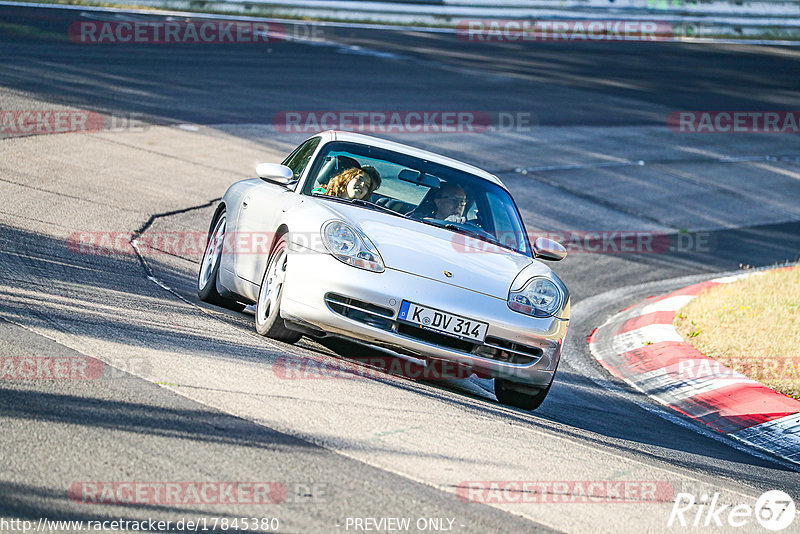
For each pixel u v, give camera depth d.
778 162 83.69
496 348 21.45
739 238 60.06
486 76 94.56
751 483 19.36
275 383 18.59
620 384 29.38
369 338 20.91
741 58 128.62
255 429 15.64
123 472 13.20
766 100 106.38
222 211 28.17
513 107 83.56
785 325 35.09
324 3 112.19
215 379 18.09
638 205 63.47
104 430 14.52
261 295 23.34
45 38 74.62
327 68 83.56
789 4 146.50
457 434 17.61
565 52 116.56
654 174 72.06
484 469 15.84
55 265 26.42
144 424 15.02
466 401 21.19
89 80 62.75
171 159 48.66
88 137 49.22
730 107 100.88
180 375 17.95
